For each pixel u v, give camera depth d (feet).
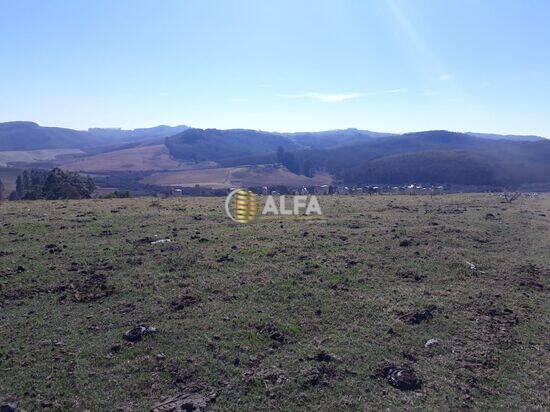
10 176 396.37
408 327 42.14
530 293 53.16
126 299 46.44
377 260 60.95
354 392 32.50
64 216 85.97
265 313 43.55
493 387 34.17
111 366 34.65
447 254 65.41
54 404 30.30
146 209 97.40
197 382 33.01
